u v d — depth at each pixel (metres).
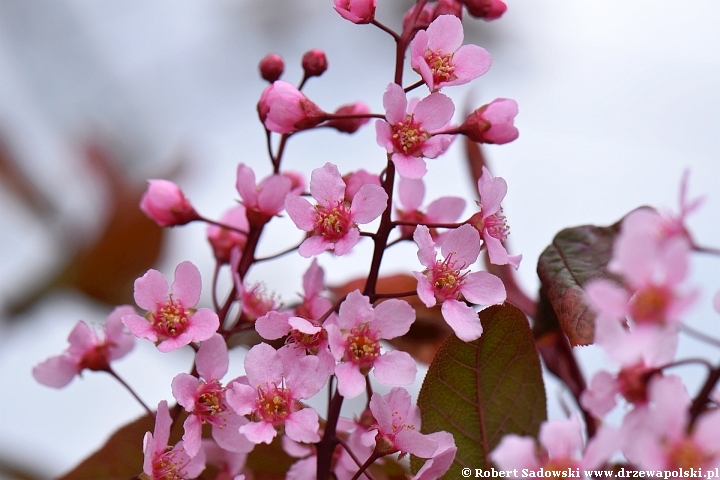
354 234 0.48
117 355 0.52
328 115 0.50
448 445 0.47
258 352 0.48
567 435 0.45
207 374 0.48
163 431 0.48
